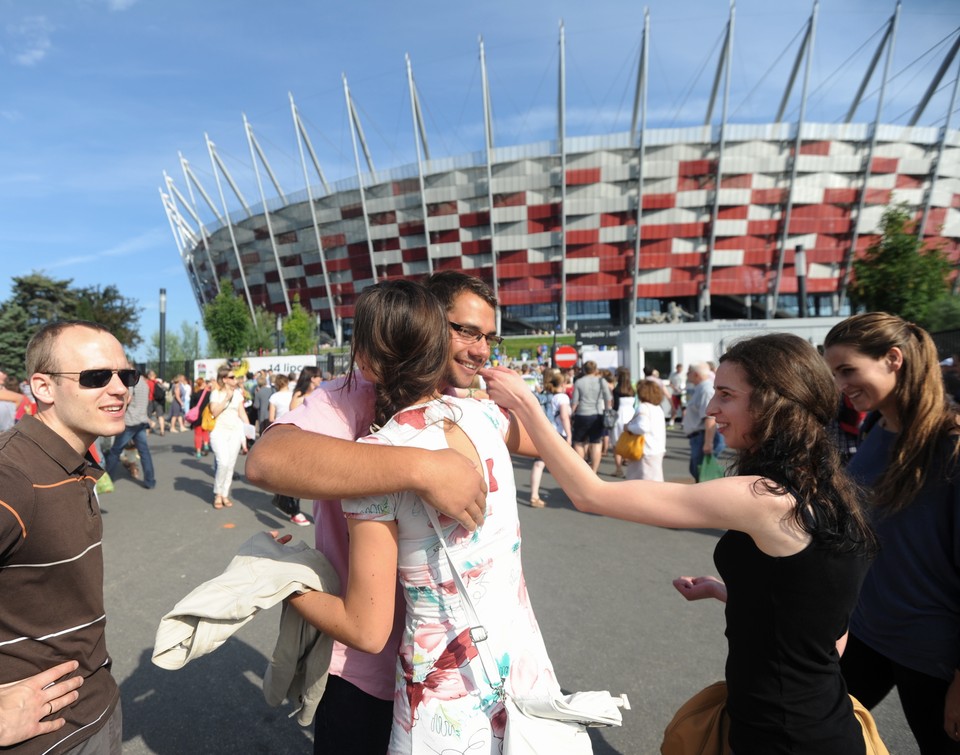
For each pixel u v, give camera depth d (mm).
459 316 1660
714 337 18109
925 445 1690
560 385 8680
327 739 1405
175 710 2725
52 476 1328
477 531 1142
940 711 1700
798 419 1284
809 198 57094
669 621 3684
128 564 4855
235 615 1166
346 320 68500
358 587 1112
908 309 17922
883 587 1779
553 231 61438
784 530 1218
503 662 1138
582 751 1095
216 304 58438
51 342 1408
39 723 1243
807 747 1259
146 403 8320
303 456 1095
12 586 1274
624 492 1326
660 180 58500
